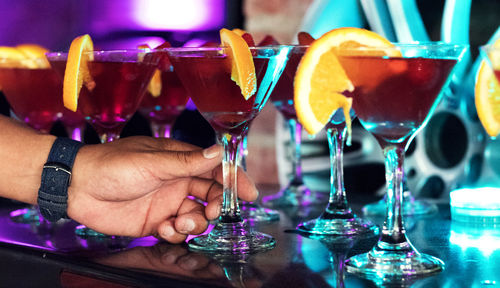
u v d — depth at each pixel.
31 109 1.09
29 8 2.18
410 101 0.68
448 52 0.68
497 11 1.44
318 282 0.66
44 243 0.84
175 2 1.89
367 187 1.62
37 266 0.76
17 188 0.84
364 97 0.69
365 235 0.84
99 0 2.08
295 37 1.67
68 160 0.81
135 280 0.70
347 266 0.70
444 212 0.98
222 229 0.81
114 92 0.94
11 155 0.83
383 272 0.68
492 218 0.88
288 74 0.94
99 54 0.91
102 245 0.82
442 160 1.54
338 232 0.85
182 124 1.84
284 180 1.71
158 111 1.14
